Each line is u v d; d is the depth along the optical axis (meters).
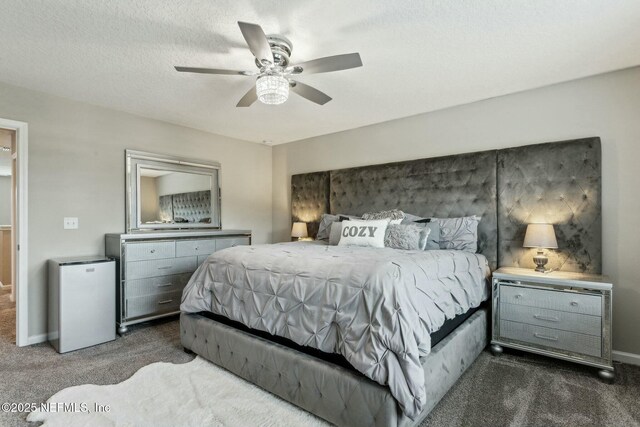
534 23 1.93
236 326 2.30
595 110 2.64
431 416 1.77
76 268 2.72
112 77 2.65
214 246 3.90
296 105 3.34
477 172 3.15
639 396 1.98
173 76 2.64
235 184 4.68
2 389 2.06
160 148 3.84
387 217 3.29
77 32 2.01
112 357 2.55
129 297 3.12
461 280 2.30
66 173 3.10
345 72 2.58
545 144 2.79
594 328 2.20
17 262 2.83
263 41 1.74
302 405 1.80
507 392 2.02
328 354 1.78
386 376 1.47
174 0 1.71
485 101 3.19
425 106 3.37
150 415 1.78
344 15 1.84
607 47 2.20
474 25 1.95
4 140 3.56
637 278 2.45
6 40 2.10
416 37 2.07
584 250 2.60
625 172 2.51
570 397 1.96
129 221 3.52
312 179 4.54
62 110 3.07
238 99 3.15
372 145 4.02
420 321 1.62
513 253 2.94
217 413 1.79
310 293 1.85
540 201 2.80
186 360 2.49
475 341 2.39
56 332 2.70
